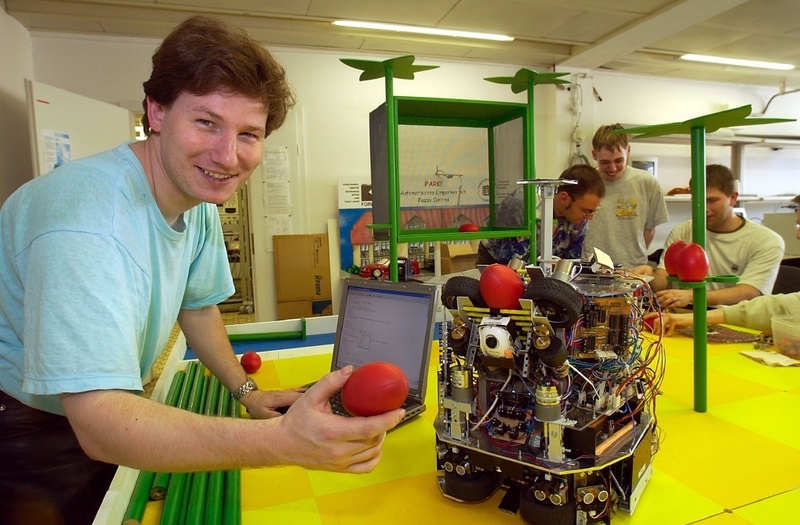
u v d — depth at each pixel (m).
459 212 1.82
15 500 0.90
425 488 0.79
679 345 1.44
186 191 0.70
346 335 1.21
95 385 0.56
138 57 3.48
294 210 3.83
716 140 4.46
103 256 0.60
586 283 0.77
